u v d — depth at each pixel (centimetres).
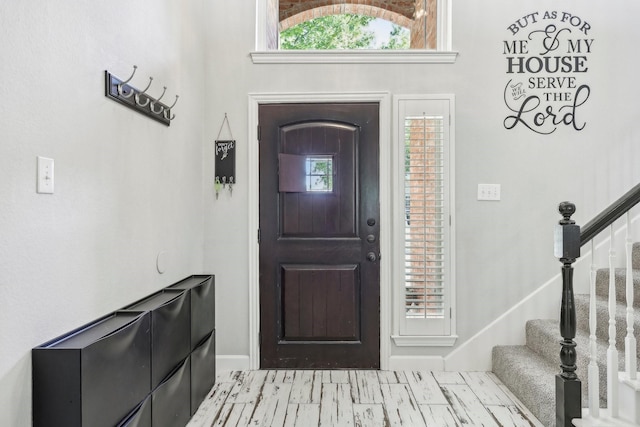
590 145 302
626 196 192
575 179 302
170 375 202
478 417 234
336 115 306
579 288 303
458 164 303
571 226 194
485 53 302
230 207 306
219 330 307
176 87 252
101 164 169
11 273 121
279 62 304
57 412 130
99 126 168
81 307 155
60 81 143
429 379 288
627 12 302
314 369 307
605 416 191
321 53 303
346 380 287
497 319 304
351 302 307
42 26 134
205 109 305
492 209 303
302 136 306
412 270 303
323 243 307
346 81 304
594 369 190
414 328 302
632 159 301
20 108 124
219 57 305
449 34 306
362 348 307
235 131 305
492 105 302
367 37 380
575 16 302
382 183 304
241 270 306
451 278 301
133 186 197
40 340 133
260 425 227
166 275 237
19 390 125
